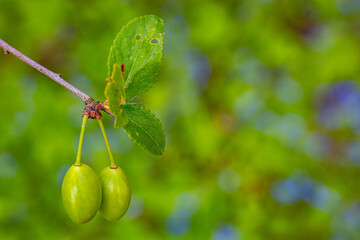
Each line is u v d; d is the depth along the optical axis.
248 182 0.68
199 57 0.71
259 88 0.70
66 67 0.67
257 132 0.69
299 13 0.71
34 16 0.67
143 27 0.41
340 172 0.72
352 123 0.75
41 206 0.64
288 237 0.68
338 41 0.71
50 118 0.65
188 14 0.71
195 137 0.68
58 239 0.63
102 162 0.65
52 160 0.64
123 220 0.64
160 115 0.68
